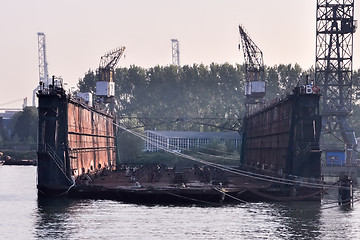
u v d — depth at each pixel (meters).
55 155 177.75
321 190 175.12
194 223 138.25
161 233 126.88
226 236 124.88
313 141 175.62
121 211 154.50
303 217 149.50
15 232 127.81
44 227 132.88
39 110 179.12
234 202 174.62
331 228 135.50
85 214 149.50
